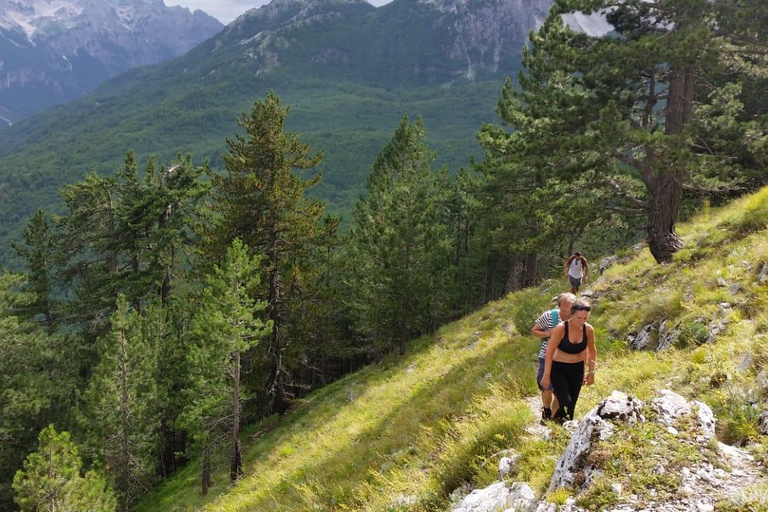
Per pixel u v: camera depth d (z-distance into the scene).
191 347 25.41
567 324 6.25
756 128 15.84
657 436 4.80
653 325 11.24
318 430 21.84
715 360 7.34
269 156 29.44
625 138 15.70
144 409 32.22
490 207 34.84
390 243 32.91
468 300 51.75
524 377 11.26
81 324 43.41
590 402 7.96
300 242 29.95
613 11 17.66
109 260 41.91
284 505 12.56
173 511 26.27
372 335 39.66
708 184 16.77
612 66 16.28
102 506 24.06
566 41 18.38
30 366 33.69
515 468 6.09
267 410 32.56
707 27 15.20
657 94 17.17
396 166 43.88
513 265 48.91
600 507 4.19
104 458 31.56
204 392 25.80
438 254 35.69
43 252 42.44
